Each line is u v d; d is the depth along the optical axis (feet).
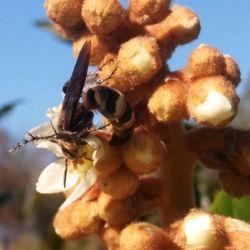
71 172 0.30
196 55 0.27
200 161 0.30
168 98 0.26
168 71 0.28
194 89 0.26
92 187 0.30
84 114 0.29
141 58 0.26
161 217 0.30
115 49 0.28
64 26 0.29
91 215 0.29
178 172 0.29
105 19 0.27
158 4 0.28
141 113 0.28
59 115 0.29
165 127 0.29
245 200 0.37
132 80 0.27
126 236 0.27
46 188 0.30
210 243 0.26
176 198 0.29
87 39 0.28
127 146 0.27
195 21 0.28
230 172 0.30
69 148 0.30
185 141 0.29
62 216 0.30
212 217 0.27
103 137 0.28
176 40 0.28
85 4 0.27
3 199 0.62
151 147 0.27
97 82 0.28
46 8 0.29
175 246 0.27
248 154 0.29
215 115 0.26
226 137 0.29
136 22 0.28
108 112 0.27
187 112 0.27
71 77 0.27
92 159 0.30
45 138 0.30
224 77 0.27
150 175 0.30
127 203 0.29
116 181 0.28
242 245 0.26
